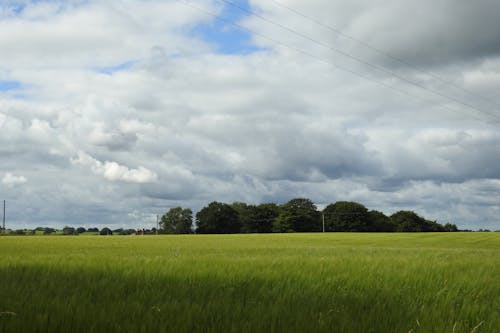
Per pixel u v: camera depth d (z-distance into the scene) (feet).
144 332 15.70
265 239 246.88
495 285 30.19
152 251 88.02
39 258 48.83
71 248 107.24
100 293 23.40
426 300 24.49
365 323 17.94
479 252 95.61
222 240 223.71
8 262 40.86
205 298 22.53
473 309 21.42
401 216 543.80
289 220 527.40
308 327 16.80
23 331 15.16
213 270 33.50
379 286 28.12
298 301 22.15
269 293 24.58
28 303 19.29
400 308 21.43
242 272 32.94
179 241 199.11
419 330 17.57
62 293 22.63
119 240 209.36
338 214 530.68
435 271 35.55
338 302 22.58
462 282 29.78
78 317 16.76
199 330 16.33
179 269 33.88
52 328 15.40
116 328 15.67
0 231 449.89
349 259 49.65
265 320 17.75
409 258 54.44
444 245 190.19
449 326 18.19
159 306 19.44
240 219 540.93
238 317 18.21
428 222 552.00
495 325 18.72
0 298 20.36
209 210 531.50
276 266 38.06
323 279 30.45
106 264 37.78
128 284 26.43
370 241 229.66
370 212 545.85
